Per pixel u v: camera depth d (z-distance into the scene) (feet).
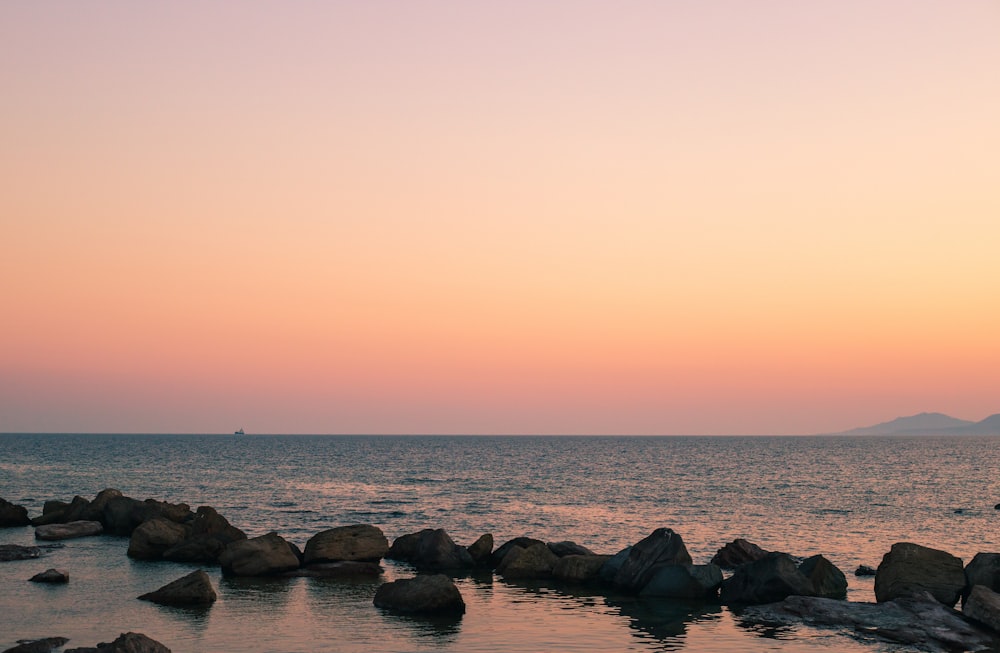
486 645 75.82
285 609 90.17
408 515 195.62
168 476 328.29
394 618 86.63
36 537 146.61
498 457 590.96
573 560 110.73
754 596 96.48
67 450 619.26
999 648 76.74
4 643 73.87
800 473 401.08
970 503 240.73
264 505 216.13
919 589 92.22
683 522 186.60
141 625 81.35
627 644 77.05
